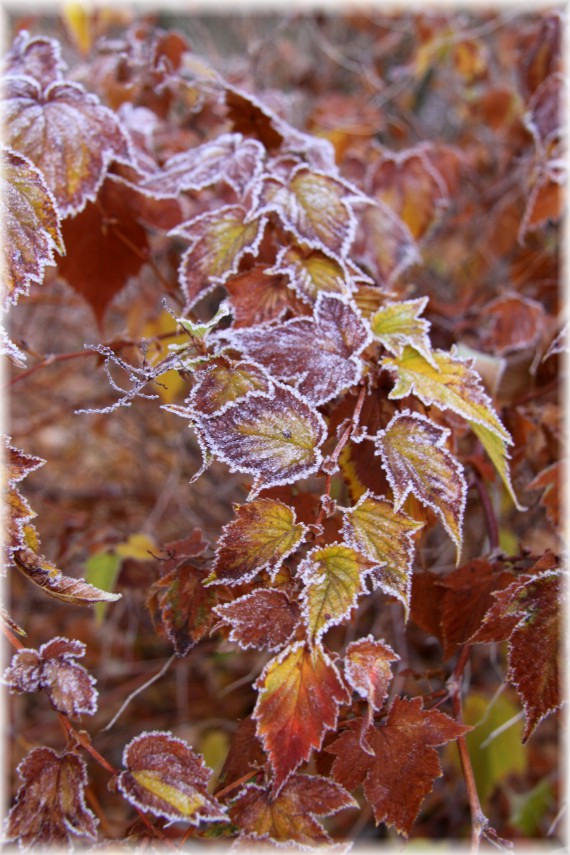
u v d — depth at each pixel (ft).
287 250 1.77
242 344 1.63
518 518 2.36
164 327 2.19
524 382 2.22
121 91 2.18
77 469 3.16
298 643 1.51
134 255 1.98
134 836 1.53
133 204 1.94
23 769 1.53
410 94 3.40
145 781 1.51
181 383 2.13
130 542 2.16
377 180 2.32
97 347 1.56
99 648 2.74
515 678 1.60
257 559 1.53
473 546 2.35
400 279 2.49
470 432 1.98
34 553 1.59
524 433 2.01
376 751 1.56
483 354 2.04
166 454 2.96
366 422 1.68
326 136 2.71
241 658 2.66
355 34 3.66
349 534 1.54
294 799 1.52
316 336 1.64
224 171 1.83
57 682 1.54
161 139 2.20
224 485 2.66
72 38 2.62
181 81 2.16
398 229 2.10
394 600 1.78
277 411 1.55
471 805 1.62
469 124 3.22
